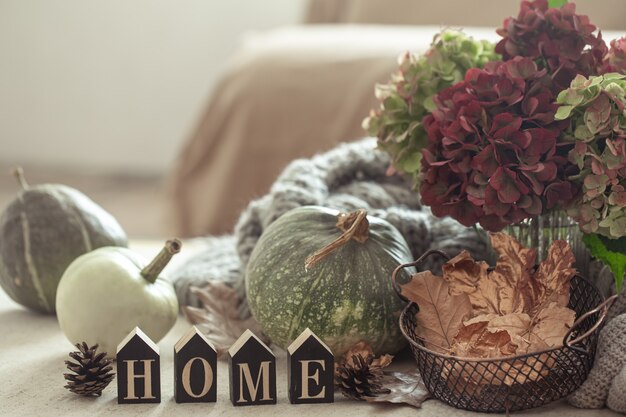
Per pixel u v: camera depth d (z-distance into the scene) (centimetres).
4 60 427
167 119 424
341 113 228
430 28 266
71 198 152
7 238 148
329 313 119
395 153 134
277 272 121
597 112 112
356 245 121
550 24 124
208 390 116
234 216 240
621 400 110
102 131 429
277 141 234
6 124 433
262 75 237
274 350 137
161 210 255
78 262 133
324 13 319
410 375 122
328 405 115
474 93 120
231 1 411
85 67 423
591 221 116
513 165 115
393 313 121
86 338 129
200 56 417
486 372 111
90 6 417
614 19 249
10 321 152
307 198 140
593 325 118
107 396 119
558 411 113
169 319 133
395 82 135
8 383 124
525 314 115
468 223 119
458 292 121
